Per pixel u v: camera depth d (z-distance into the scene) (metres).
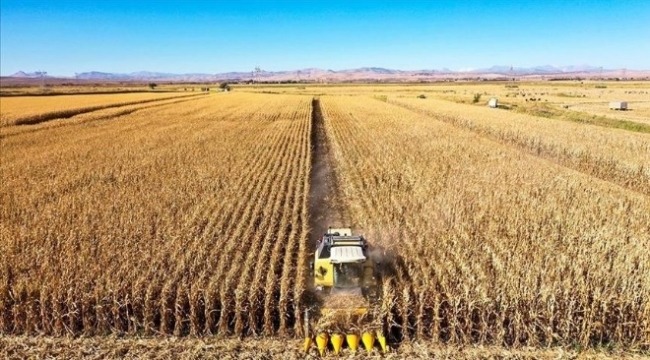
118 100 111.06
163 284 15.84
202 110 87.38
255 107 94.25
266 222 22.81
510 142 47.25
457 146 41.41
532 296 13.97
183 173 32.88
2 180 31.77
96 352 13.95
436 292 14.52
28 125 62.94
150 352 13.91
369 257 15.37
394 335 14.49
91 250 18.39
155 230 21.00
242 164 36.28
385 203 24.92
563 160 38.78
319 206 26.23
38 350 14.05
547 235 19.38
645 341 13.95
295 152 42.12
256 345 14.21
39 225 21.59
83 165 36.22
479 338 14.16
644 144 38.44
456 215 21.69
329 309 14.04
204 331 14.80
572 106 89.75
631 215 21.98
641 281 14.82
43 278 16.12
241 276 16.73
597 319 14.01
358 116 73.38
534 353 13.73
